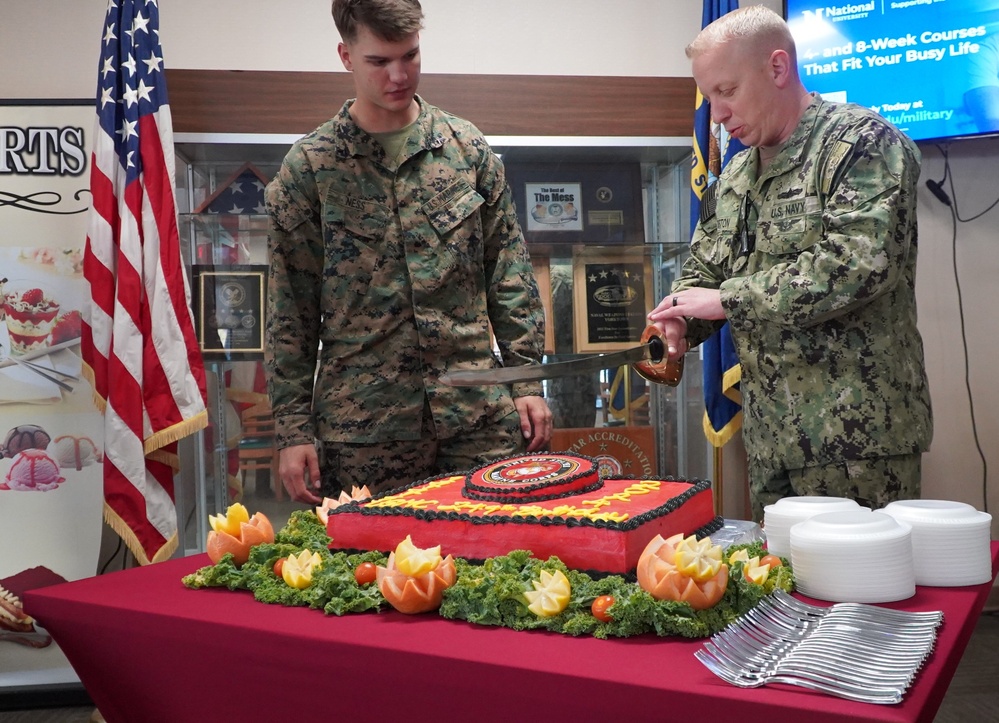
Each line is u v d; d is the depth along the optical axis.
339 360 1.98
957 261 3.09
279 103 2.66
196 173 2.79
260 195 2.72
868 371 1.67
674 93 2.80
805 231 1.69
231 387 2.60
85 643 1.11
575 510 1.11
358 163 1.95
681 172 2.89
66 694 2.46
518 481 1.25
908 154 1.64
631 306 2.73
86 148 2.54
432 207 1.96
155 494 2.45
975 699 2.31
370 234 1.95
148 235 2.43
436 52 2.98
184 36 2.88
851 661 0.74
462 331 1.99
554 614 0.93
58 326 2.51
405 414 1.96
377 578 1.04
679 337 1.69
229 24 2.90
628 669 0.78
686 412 2.79
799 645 0.79
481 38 3.00
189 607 1.05
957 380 3.10
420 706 0.87
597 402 2.71
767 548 1.20
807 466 1.72
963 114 2.86
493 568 1.02
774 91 1.71
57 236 2.52
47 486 2.50
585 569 1.04
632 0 3.05
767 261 1.77
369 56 1.80
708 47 1.72
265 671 0.97
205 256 2.59
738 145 2.72
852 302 1.57
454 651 0.85
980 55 2.83
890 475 1.67
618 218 2.83
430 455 2.00
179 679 1.05
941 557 1.06
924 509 1.10
